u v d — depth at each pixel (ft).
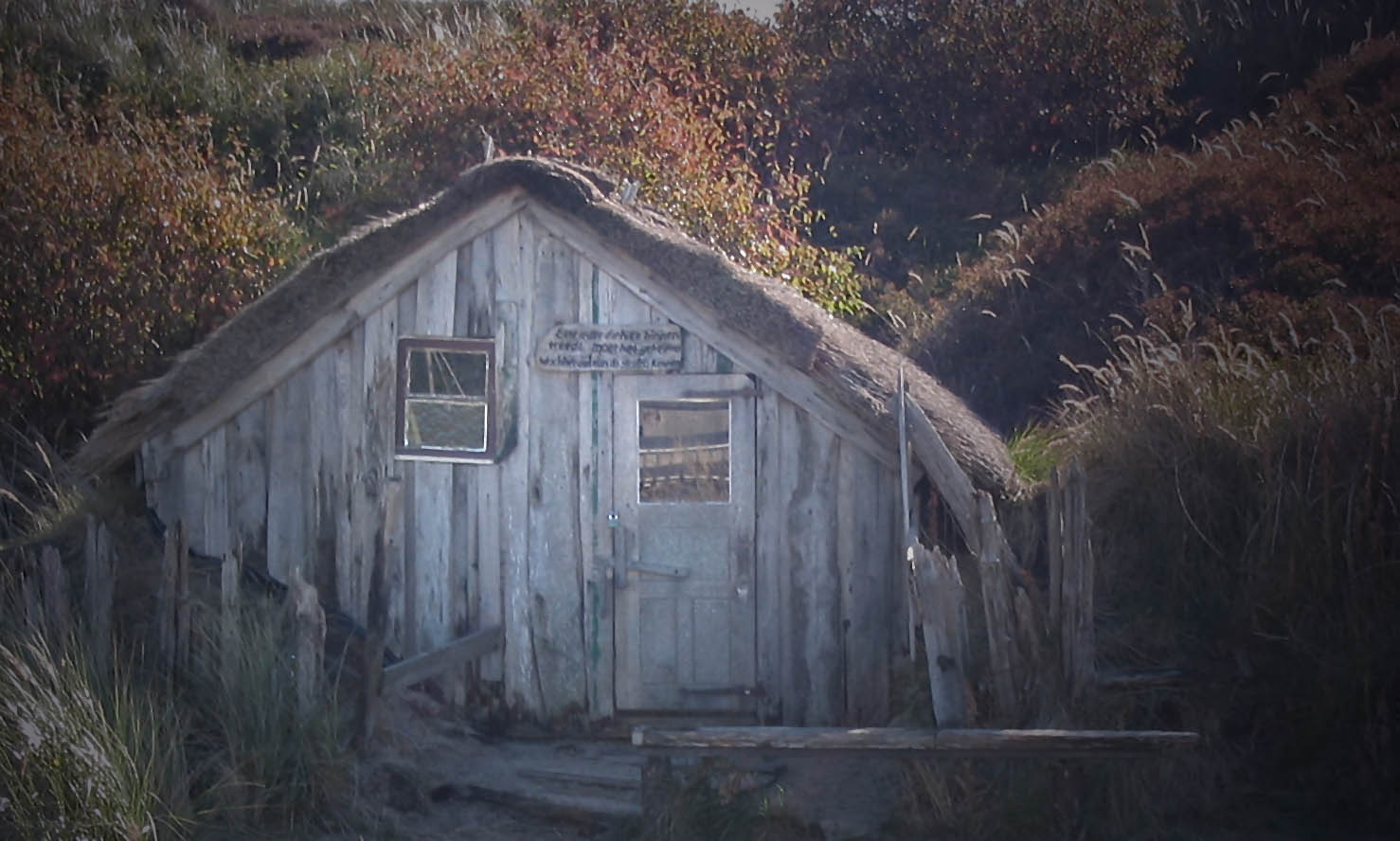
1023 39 55.01
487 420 25.58
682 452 25.40
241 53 59.82
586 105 42.32
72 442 34.45
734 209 40.52
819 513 24.89
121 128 44.29
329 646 24.47
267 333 25.12
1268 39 60.90
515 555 25.57
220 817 20.57
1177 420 28.25
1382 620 23.72
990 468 25.44
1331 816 21.99
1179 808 21.68
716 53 52.85
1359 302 37.06
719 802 21.30
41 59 52.21
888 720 24.31
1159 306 38.65
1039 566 24.57
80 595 22.71
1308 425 27.20
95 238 35.78
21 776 19.31
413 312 25.66
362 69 54.39
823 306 41.65
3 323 34.73
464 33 56.85
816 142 54.75
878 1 56.85
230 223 37.76
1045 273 43.01
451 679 25.61
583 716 25.40
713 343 25.04
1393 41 54.80
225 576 22.03
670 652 25.31
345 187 46.65
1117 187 44.52
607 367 25.22
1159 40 57.06
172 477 25.71
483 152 42.50
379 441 25.68
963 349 41.86
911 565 22.21
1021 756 20.54
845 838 20.93
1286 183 42.57
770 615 25.05
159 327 35.81
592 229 24.82
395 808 22.03
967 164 54.95
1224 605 24.90
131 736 20.29
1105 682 22.48
